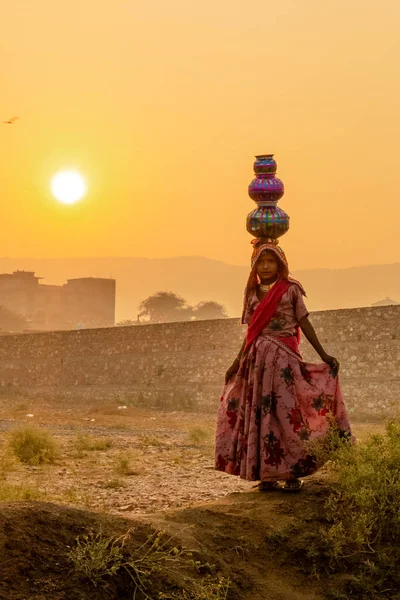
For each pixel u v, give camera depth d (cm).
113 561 553
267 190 763
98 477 1280
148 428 2670
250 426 733
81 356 4616
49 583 520
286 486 738
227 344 3784
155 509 959
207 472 1336
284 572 644
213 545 636
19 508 569
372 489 687
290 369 733
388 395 3066
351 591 638
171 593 552
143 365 4209
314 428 727
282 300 743
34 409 4075
